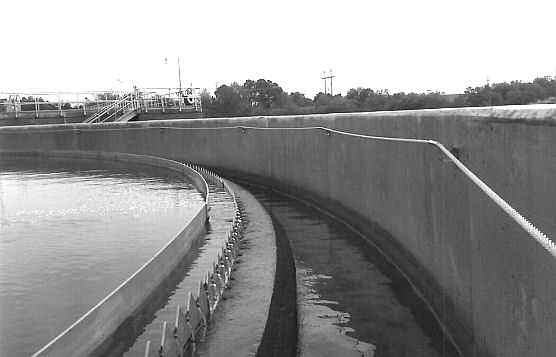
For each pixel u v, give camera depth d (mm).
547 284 3467
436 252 6316
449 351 5559
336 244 9531
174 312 6445
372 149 9367
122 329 6004
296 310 6570
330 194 12047
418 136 7109
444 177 5961
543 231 4059
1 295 7203
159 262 7414
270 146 16109
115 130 25844
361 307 6707
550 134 3941
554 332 3377
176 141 22969
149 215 12461
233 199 13719
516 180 4477
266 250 8961
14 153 28797
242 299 6773
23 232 10828
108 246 9617
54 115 31047
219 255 7820
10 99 30812
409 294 7070
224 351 5414
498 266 4383
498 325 4422
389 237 8555
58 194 16016
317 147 12750
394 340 5828
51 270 8242
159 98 32406
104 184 18078
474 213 4977
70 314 6523
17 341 5805
